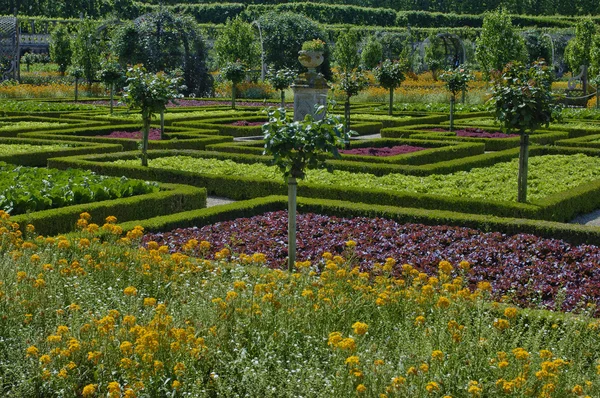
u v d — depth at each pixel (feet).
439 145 63.67
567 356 16.88
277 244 30.07
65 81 149.28
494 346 16.49
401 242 30.01
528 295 23.89
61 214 31.94
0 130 69.51
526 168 36.83
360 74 77.97
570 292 24.07
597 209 41.65
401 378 13.91
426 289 18.79
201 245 23.59
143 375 14.84
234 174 46.60
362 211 34.40
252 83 142.31
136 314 17.85
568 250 28.63
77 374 15.25
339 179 44.34
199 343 15.74
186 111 104.99
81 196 35.70
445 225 32.45
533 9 230.07
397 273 26.35
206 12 219.61
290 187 26.55
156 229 31.48
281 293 19.29
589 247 28.76
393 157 53.01
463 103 118.93
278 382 15.29
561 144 64.28
